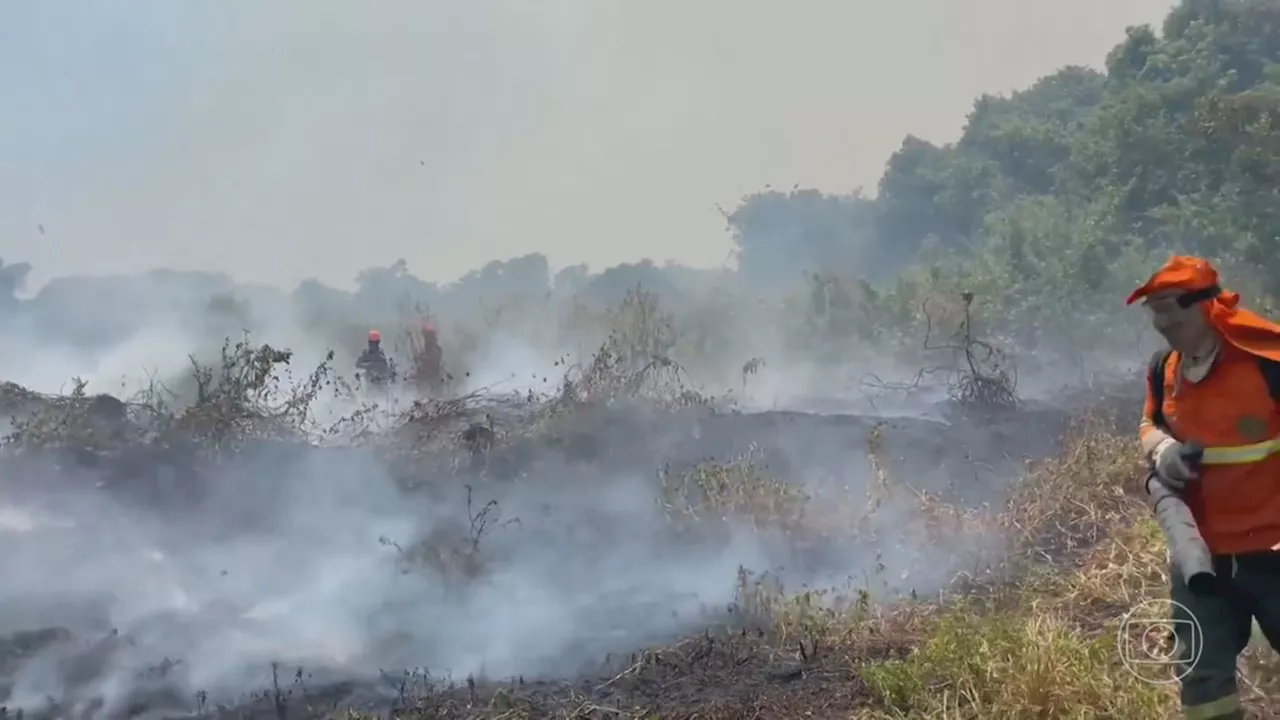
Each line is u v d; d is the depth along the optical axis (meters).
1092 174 21.34
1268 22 27.69
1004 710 4.32
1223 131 19.11
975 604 5.84
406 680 5.49
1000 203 29.06
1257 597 3.73
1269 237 17.22
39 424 8.67
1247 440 3.70
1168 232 18.50
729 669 5.30
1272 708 4.33
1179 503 3.77
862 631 5.56
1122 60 28.42
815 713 4.73
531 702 5.09
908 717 4.48
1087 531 6.84
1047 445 9.27
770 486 7.63
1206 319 3.74
